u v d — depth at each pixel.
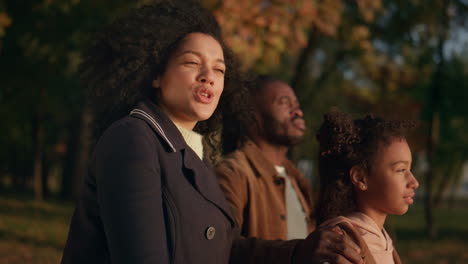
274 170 2.48
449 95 12.03
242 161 2.41
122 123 1.46
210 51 1.62
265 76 2.69
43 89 13.48
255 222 2.35
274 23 5.13
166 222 1.42
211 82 1.59
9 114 15.17
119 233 1.30
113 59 1.64
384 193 1.72
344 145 1.77
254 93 2.59
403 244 11.60
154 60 1.61
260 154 2.48
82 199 1.47
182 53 1.60
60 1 7.76
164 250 1.34
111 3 7.00
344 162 1.78
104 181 1.36
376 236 1.71
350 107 13.34
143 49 1.60
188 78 1.58
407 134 1.79
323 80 12.02
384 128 1.75
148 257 1.28
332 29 5.89
